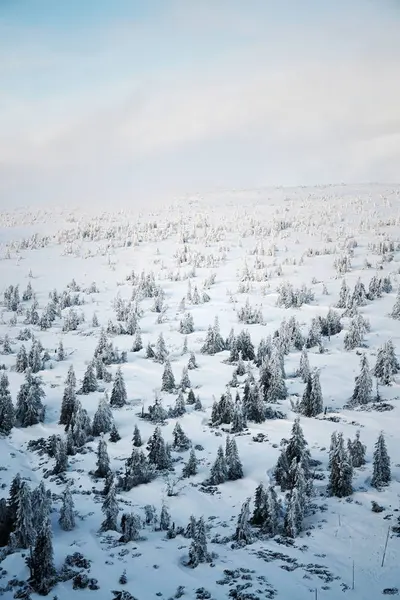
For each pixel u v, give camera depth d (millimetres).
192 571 45531
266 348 121312
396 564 45188
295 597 40656
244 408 88688
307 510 56625
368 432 78062
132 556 48406
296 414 88812
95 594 42062
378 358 105000
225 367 123125
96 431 87000
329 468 65875
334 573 44312
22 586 43781
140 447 80688
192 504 61281
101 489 66875
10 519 52375
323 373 111562
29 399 91875
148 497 63969
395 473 63531
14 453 80062
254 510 55906
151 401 102938
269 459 72000
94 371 119250
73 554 48125
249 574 44469
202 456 76000
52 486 68250
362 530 51344
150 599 41219
